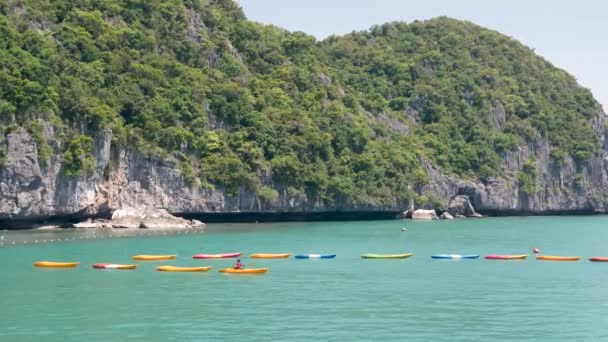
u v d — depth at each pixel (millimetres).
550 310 80250
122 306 79688
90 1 180750
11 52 143500
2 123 133000
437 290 89938
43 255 110250
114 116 153875
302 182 184500
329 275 98875
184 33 196125
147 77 171250
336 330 71625
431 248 130500
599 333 71938
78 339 68438
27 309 78062
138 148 156375
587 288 92250
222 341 68125
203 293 86312
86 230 143375
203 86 180625
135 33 180250
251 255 115500
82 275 96250
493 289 90938
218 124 179125
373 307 80438
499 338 70188
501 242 143500
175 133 163750
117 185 153750
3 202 133000
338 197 191250
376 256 116250
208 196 166375
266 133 182500
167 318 75000
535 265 111188
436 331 71938
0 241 122375
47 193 138250
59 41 162875
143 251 117188
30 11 163500
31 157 134500
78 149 141375
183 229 153125
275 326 72625
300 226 172250
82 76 156125
